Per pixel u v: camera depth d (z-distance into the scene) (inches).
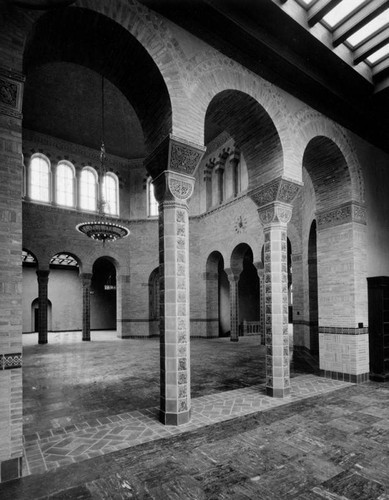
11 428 160.1
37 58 227.6
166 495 142.9
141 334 797.9
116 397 292.5
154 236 812.0
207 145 778.8
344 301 348.5
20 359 164.7
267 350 290.2
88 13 201.9
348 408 252.5
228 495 142.4
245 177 666.8
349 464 167.8
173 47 233.0
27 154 695.7
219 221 730.2
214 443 192.1
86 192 772.0
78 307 1067.9
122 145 776.3
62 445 192.7
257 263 629.0
